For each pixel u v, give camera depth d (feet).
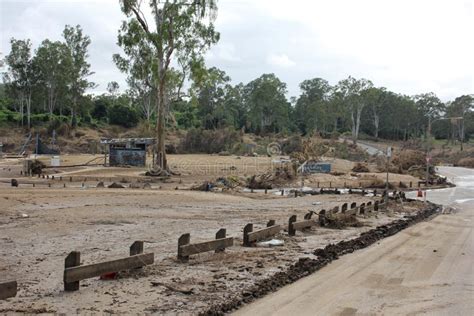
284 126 472.44
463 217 86.33
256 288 31.53
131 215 68.74
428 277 36.99
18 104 387.14
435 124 532.73
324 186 153.99
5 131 329.72
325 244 49.88
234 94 467.11
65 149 300.81
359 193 128.16
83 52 365.81
